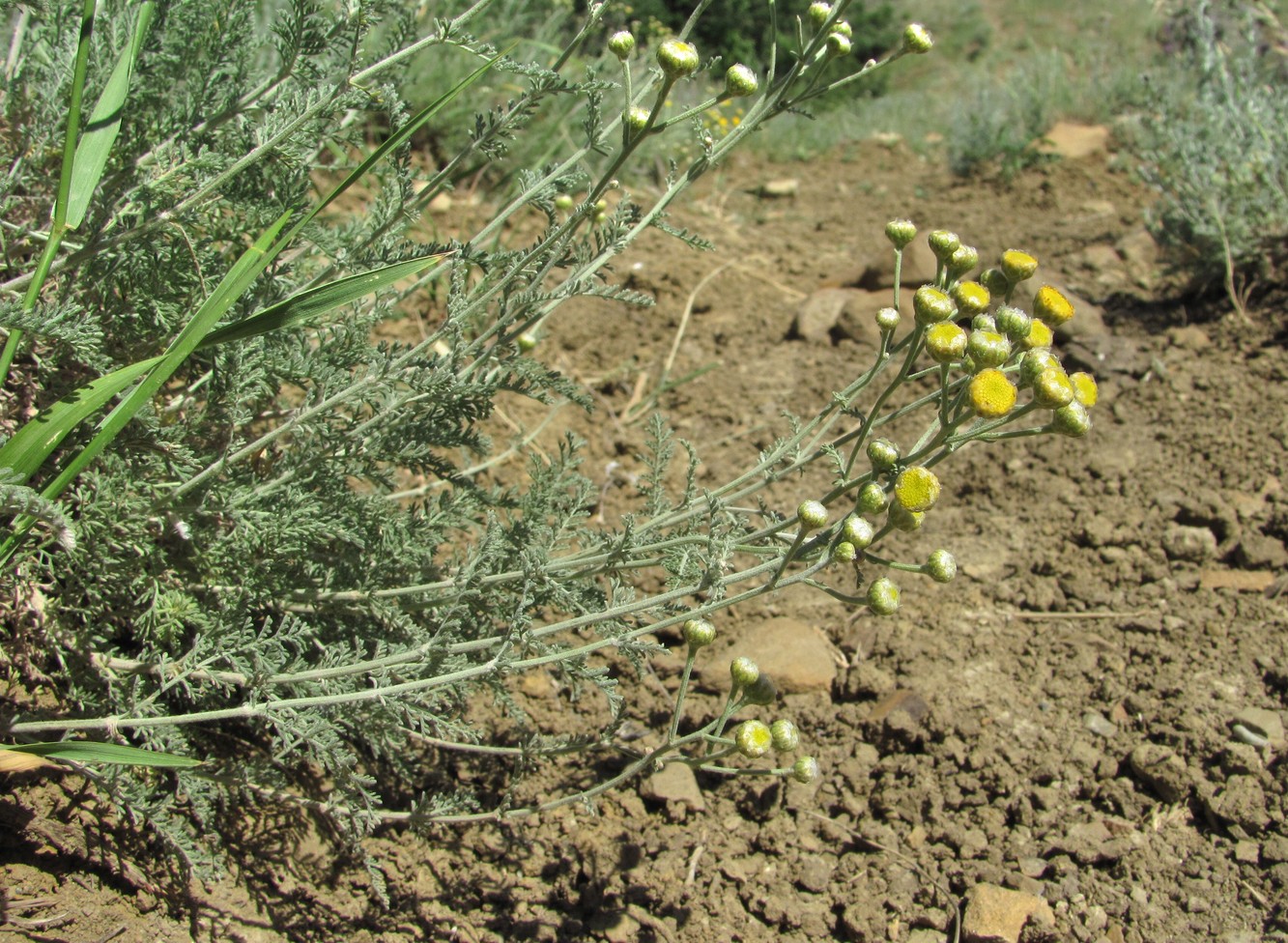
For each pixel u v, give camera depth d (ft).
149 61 1.28
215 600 1.21
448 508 1.30
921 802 1.33
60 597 1.18
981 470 1.75
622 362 2.11
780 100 1.18
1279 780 1.29
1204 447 1.74
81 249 1.16
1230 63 2.69
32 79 1.32
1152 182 2.37
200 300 1.24
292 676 1.12
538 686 1.43
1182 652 1.45
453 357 1.19
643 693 1.44
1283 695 1.38
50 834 1.16
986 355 1.04
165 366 1.05
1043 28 6.27
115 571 1.16
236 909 1.19
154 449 1.19
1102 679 1.43
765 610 1.55
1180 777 1.31
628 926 1.23
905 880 1.26
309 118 1.18
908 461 1.08
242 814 1.25
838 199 2.98
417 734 1.20
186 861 1.17
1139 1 5.83
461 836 1.29
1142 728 1.37
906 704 1.40
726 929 1.24
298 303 1.08
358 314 1.32
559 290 1.20
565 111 2.77
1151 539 1.60
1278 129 2.23
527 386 1.23
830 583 1.59
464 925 1.23
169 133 1.27
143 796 1.10
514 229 2.45
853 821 1.33
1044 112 3.16
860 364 2.07
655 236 2.60
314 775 1.30
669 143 3.00
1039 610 1.54
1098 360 1.96
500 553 1.24
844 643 1.51
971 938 1.21
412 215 1.25
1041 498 1.70
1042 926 1.21
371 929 1.21
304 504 1.22
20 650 1.18
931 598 1.56
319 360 1.21
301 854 1.24
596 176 2.79
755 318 2.28
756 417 1.95
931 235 1.14
